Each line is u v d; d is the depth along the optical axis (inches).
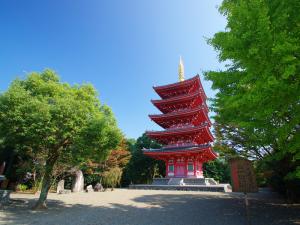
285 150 347.9
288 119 325.7
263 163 723.4
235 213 534.9
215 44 331.9
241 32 275.1
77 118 546.9
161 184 1352.1
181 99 1525.6
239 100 279.0
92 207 649.6
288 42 243.6
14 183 1132.5
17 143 589.9
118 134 648.4
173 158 1443.2
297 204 643.5
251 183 335.0
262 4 265.9
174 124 1547.7
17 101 521.3
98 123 572.7
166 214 540.7
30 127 498.9
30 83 589.9
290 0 268.4
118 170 1379.2
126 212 569.9
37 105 505.7
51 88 587.8
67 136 573.6
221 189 1057.5
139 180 1927.9
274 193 1015.0
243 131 663.8
